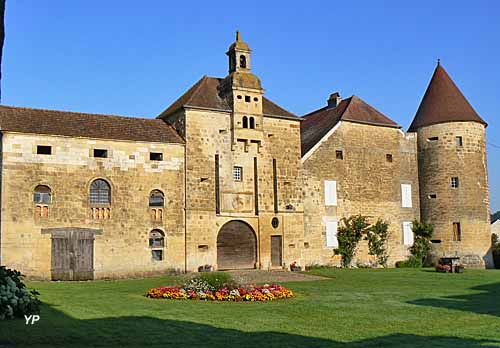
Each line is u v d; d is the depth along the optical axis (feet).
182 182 104.53
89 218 95.71
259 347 36.55
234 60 113.70
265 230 111.45
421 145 133.59
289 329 42.88
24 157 91.56
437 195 129.59
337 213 122.11
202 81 115.24
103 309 51.31
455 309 54.75
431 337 40.52
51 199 93.04
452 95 133.28
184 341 37.83
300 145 117.50
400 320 47.85
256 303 58.54
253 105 112.16
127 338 38.04
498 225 209.46
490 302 60.54
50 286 79.10
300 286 78.95
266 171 112.78
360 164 126.52
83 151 96.37
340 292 70.85
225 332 41.16
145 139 101.81
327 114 137.59
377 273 104.68
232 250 108.78
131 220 99.14
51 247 92.17
